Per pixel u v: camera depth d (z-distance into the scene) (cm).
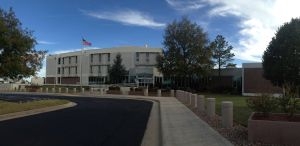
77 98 4334
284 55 2275
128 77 8462
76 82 10706
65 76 11156
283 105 1138
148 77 8181
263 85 5128
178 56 6334
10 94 5388
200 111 2122
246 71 5241
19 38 2644
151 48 9319
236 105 2569
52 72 11750
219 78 6700
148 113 2177
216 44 6588
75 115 2009
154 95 5191
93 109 2494
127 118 1853
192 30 6412
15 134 1252
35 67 2875
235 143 1048
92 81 10169
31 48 2809
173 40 6462
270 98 1155
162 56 6525
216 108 2344
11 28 2647
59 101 3153
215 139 1119
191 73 6328
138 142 1108
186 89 6156
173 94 5016
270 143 1037
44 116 1947
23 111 2191
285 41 2269
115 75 8500
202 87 6725
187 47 6381
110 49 9838
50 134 1254
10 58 2622
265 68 2409
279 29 2333
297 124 1015
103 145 1050
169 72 6388
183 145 1022
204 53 6325
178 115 1923
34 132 1302
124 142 1105
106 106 2834
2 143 1070
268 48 2378
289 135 1020
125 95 5244
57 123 1600
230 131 1273
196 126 1441
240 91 5738
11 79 2880
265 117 1138
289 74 2269
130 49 9462
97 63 10081
